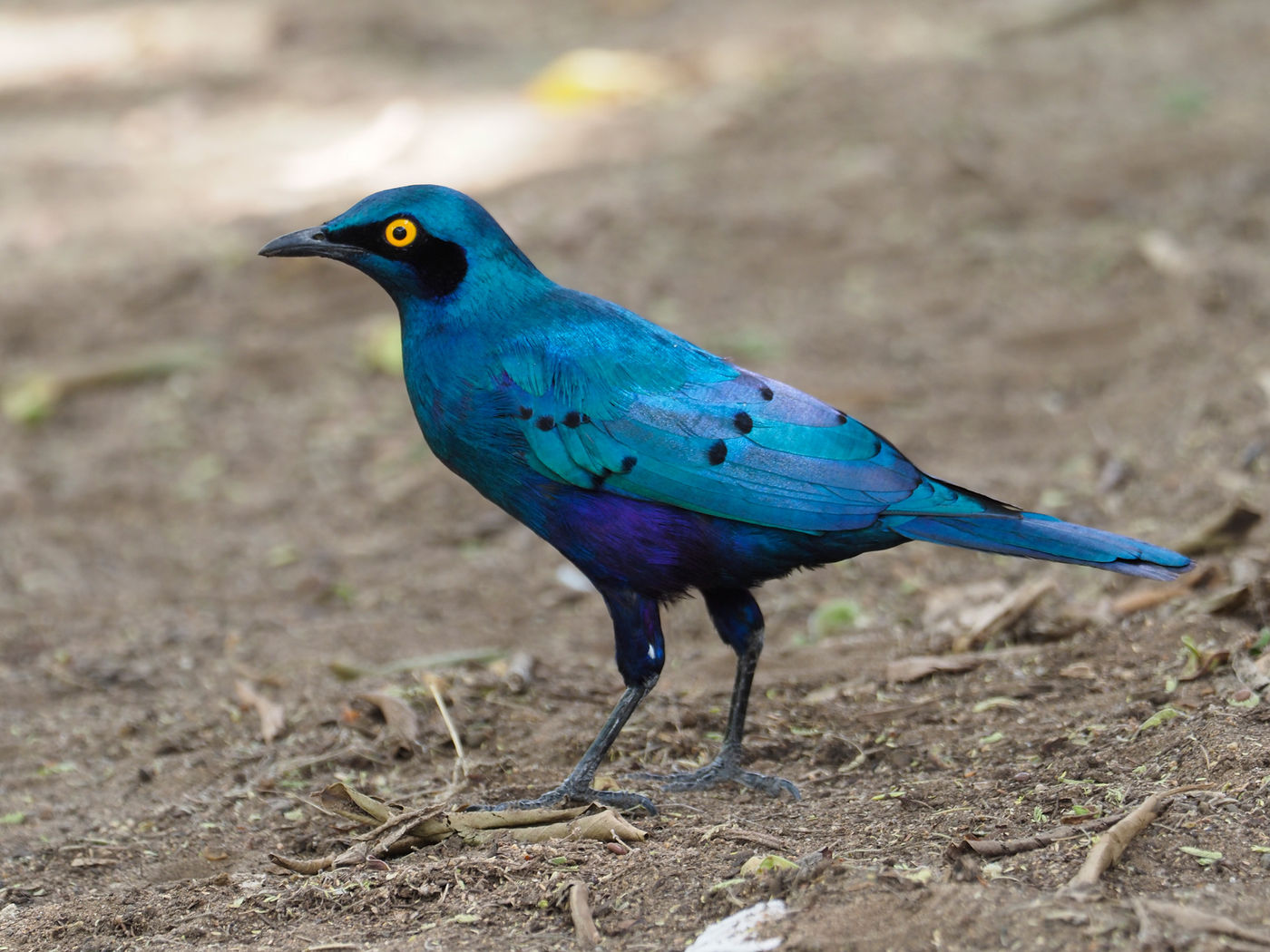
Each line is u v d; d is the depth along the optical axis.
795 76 24.19
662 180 20.02
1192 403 12.79
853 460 6.97
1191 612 8.62
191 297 17.70
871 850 6.11
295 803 7.88
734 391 7.05
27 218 20.25
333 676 9.70
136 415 15.46
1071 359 14.55
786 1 29.88
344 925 6.01
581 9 30.12
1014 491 12.00
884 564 11.34
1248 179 17.89
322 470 14.20
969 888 5.38
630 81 24.20
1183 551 9.78
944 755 7.53
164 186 21.25
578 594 11.62
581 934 5.61
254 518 13.38
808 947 5.19
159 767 8.59
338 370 16.12
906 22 27.39
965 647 9.10
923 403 14.08
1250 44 23.94
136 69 26.88
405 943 5.71
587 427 6.96
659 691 9.05
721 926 5.47
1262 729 6.57
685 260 17.58
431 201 7.06
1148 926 5.05
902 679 8.71
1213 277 15.20
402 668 9.70
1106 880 5.46
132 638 11.02
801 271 17.25
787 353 15.30
